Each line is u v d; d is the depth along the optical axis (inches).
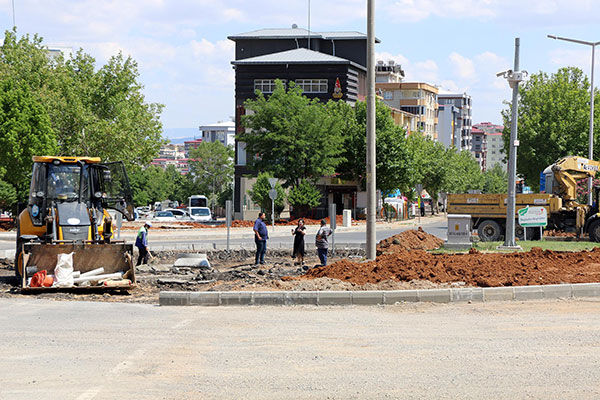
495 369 318.3
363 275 617.9
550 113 2445.9
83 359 344.2
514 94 936.3
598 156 2437.3
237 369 322.7
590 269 636.7
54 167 719.7
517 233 1243.8
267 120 2207.2
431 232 1811.0
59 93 2043.6
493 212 1262.3
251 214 2802.7
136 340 389.7
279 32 3245.6
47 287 613.6
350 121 2497.5
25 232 709.9
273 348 366.9
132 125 2137.1
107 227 733.9
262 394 282.0
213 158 5497.1
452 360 336.8
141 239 911.0
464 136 7583.7
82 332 414.0
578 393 279.0
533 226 1123.9
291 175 2212.1
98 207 729.6
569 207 1258.0
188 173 5536.4
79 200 714.2
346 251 1103.0
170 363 335.3
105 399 275.7
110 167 726.5
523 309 483.5
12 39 2137.1
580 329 407.5
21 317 469.4
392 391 284.7
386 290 534.3
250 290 580.4
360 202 2514.8
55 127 1999.3
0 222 1914.4
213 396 279.9
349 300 515.5
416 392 283.0
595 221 1182.9
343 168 2496.3
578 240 1195.9
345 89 2839.6
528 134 2443.4
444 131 6594.5
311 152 2202.3
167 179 5713.6
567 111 2426.2
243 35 3179.1
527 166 2498.8
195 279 720.3
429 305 507.2
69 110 1988.2
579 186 1337.4
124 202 721.6
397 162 2471.7
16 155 1733.5
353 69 2930.6
